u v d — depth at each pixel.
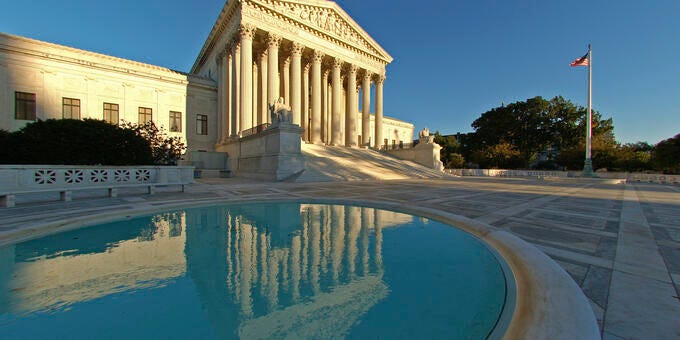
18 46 28.20
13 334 2.57
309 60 41.12
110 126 19.39
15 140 17.39
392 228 6.76
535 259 4.07
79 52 31.33
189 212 8.86
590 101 35.88
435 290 3.48
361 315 2.94
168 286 3.61
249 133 29.78
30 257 4.63
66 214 7.64
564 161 55.59
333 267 4.29
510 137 62.66
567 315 2.50
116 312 2.98
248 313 2.99
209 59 44.84
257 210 9.29
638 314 2.73
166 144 23.27
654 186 25.41
